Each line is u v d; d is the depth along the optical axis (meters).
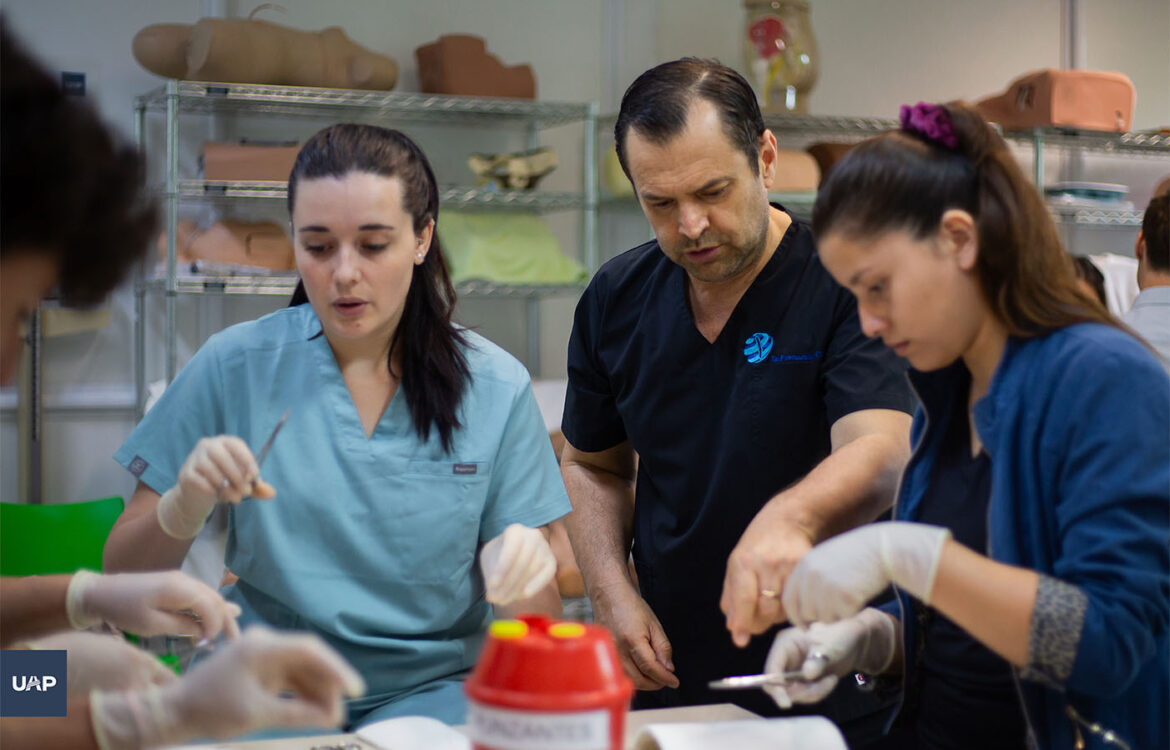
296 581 1.33
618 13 3.62
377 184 1.25
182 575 1.11
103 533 2.49
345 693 0.82
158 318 3.12
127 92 3.07
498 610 1.42
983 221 0.99
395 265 1.28
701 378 1.54
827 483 1.26
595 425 1.70
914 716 1.18
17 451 2.93
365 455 1.36
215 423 1.39
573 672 0.71
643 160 1.36
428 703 1.28
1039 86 3.63
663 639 1.49
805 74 3.46
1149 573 0.91
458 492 1.38
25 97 0.73
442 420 1.37
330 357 1.38
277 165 2.93
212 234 2.93
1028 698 1.00
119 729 0.83
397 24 3.39
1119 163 4.12
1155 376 0.95
